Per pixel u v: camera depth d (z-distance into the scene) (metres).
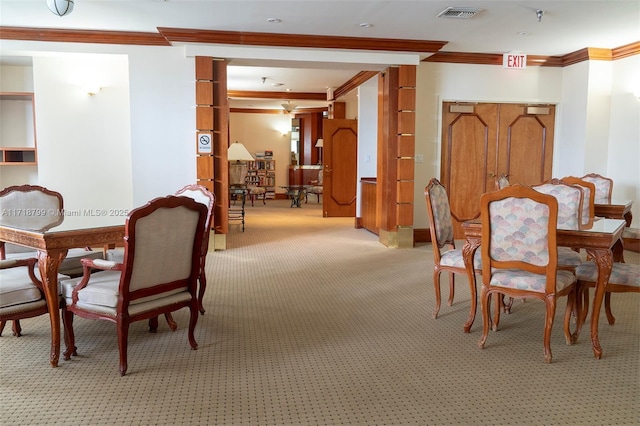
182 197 2.80
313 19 5.16
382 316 3.74
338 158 9.61
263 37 5.75
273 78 8.82
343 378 2.68
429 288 4.54
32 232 2.71
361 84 7.97
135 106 5.84
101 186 6.39
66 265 3.48
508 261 2.96
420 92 6.70
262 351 3.04
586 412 2.33
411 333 3.38
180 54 5.86
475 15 4.99
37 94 6.12
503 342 3.22
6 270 3.02
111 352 2.99
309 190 12.39
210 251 6.18
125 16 5.08
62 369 2.75
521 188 2.84
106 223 3.10
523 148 7.08
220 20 5.22
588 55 6.42
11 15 5.04
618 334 3.37
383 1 4.54
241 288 4.50
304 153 13.59
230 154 8.75
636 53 6.11
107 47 5.73
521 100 6.94
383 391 2.53
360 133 8.20
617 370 2.80
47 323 3.50
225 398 2.44
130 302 2.69
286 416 2.28
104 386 2.55
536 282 2.92
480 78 6.83
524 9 4.78
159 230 2.70
